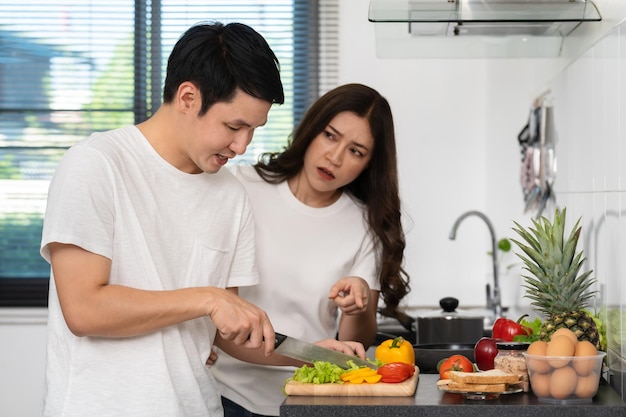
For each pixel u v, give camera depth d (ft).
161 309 5.66
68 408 5.74
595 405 5.96
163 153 6.10
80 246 5.50
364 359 7.38
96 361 5.77
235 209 6.59
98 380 5.77
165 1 14.97
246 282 6.78
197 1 14.94
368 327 8.63
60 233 5.48
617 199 7.07
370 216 8.43
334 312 8.53
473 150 14.49
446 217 14.53
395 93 14.60
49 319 5.99
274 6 14.87
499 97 13.38
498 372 6.30
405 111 14.57
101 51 14.97
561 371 6.00
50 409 5.83
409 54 9.93
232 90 5.68
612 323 7.18
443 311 10.02
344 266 8.28
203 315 5.82
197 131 5.83
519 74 12.45
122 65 14.96
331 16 14.80
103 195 5.66
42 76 14.96
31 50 14.94
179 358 6.00
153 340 5.86
